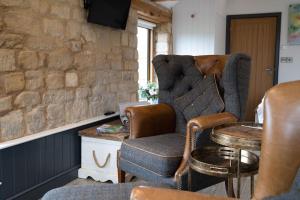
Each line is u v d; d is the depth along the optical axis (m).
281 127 1.02
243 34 5.70
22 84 2.27
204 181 2.05
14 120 2.22
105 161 2.78
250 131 1.60
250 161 1.72
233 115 2.07
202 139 1.98
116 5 3.18
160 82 2.68
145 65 5.07
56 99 2.63
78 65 2.89
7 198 2.17
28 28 2.30
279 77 5.52
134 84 3.96
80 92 2.94
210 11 5.06
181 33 5.30
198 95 2.46
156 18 4.79
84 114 3.01
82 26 2.92
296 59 5.38
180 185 1.87
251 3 5.59
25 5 2.27
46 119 2.54
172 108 2.60
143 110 2.38
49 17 2.51
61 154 2.69
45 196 1.35
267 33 5.54
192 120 1.87
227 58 2.35
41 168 2.47
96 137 2.77
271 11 5.46
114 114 3.43
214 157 1.80
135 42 3.94
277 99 1.04
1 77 2.10
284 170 1.01
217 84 2.38
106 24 3.17
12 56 2.18
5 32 2.11
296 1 5.28
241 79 2.14
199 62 2.62
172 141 2.16
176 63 2.68
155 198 0.94
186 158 1.89
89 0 2.88
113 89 3.49
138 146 2.07
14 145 2.19
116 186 1.39
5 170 2.14
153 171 1.95
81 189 1.36
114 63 3.49
